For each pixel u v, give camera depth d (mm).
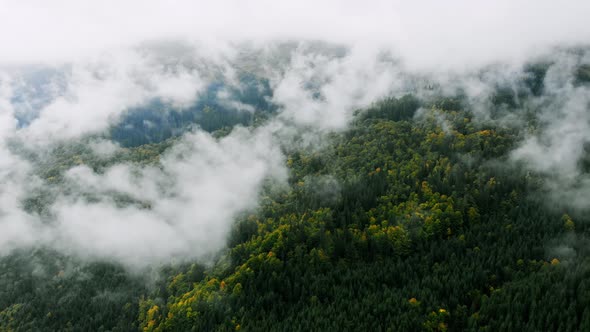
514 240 112812
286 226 131250
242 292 110500
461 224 123688
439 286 96188
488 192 134375
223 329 99312
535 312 80812
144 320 122938
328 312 95250
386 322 88375
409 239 118188
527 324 77375
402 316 88062
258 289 112625
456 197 132500
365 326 88125
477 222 125375
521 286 88062
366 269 110875
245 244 131625
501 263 102188
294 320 97000
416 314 88625
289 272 115312
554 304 80562
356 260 117375
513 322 80000
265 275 114688
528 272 98438
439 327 85688
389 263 111750
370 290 102312
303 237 126875
